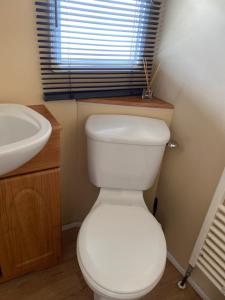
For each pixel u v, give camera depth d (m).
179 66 1.17
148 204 1.58
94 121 1.15
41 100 1.13
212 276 1.07
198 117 1.12
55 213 1.13
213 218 1.01
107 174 1.19
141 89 1.36
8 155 0.69
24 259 1.18
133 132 1.11
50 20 0.99
